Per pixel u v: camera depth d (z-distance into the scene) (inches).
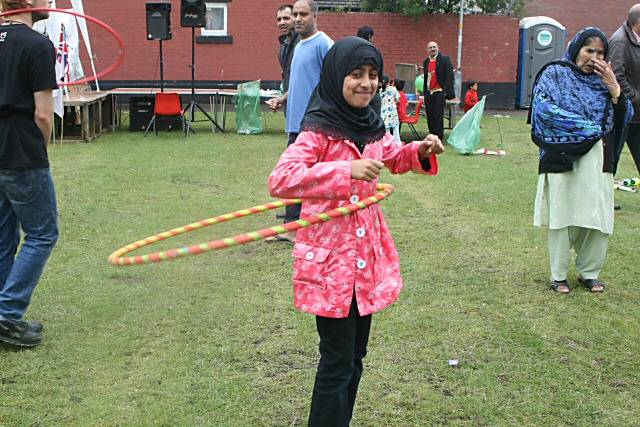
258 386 157.6
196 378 161.0
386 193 126.0
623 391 157.9
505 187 380.8
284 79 367.2
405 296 213.3
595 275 221.0
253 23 791.1
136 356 172.2
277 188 116.1
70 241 267.6
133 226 290.2
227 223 301.4
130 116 611.8
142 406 148.5
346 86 117.2
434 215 317.7
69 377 161.2
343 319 120.3
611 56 314.2
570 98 206.5
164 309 201.9
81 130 546.0
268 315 197.8
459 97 746.2
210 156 475.2
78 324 190.4
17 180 168.2
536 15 903.1
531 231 290.0
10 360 168.2
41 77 166.1
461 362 170.1
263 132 623.5
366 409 148.0
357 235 120.0
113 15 768.3
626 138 327.9
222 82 799.7
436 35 823.1
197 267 240.7
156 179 389.1
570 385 159.6
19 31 166.1
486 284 224.8
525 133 630.5
